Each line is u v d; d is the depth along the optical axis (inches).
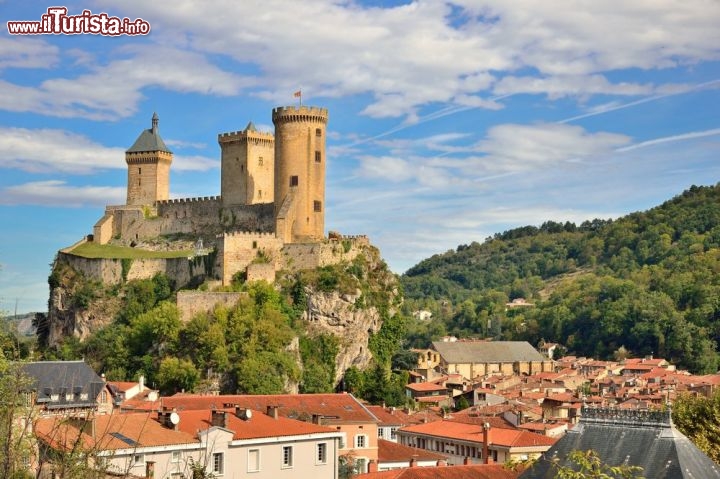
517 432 5836.6
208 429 3681.1
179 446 3543.3
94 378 5851.4
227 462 3708.2
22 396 2156.7
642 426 2527.1
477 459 5816.9
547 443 5684.1
